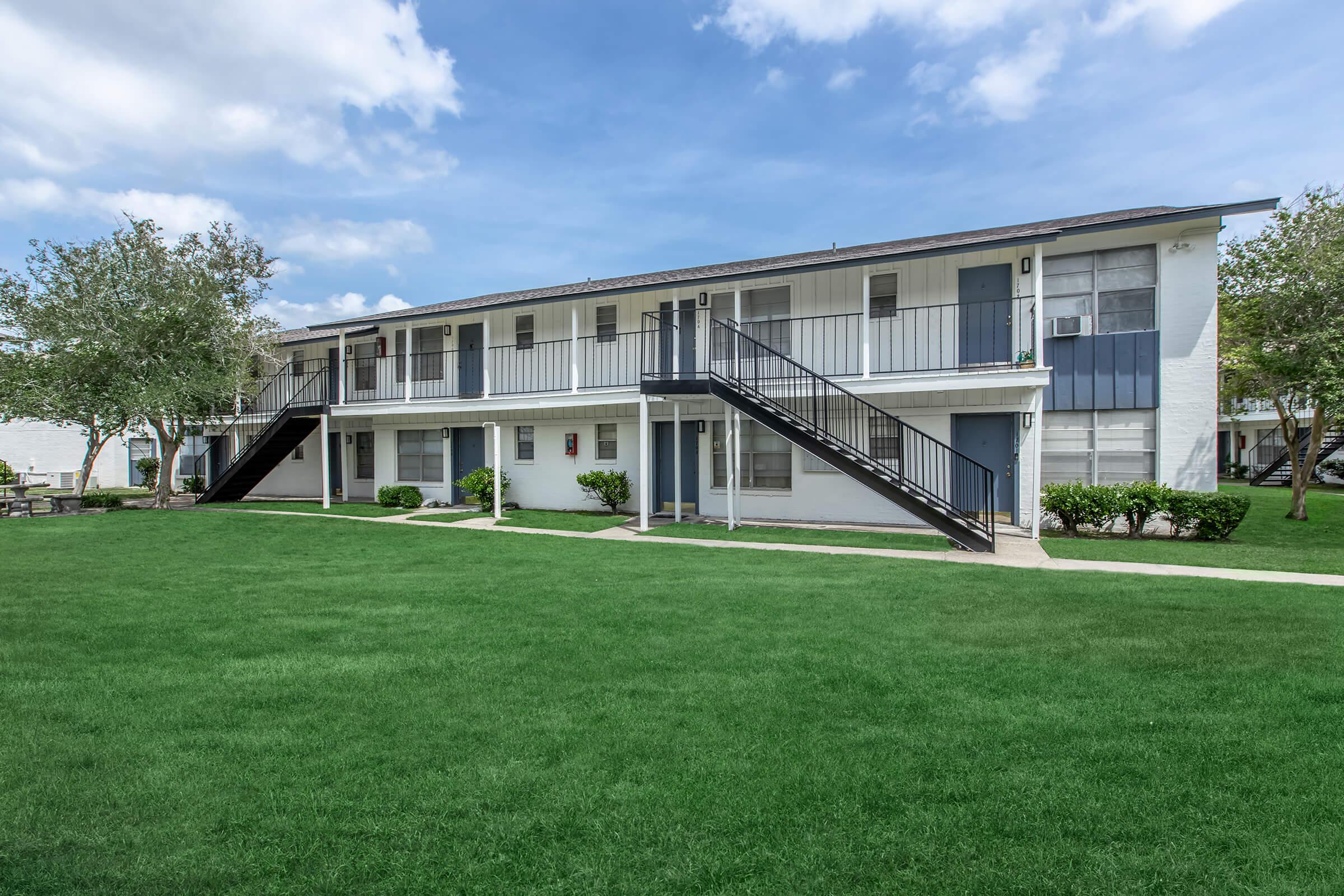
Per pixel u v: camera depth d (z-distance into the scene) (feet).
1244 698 12.57
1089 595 21.17
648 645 16.11
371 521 44.42
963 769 9.89
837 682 13.52
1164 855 7.87
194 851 7.98
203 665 14.69
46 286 50.08
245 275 56.08
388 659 15.10
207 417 59.11
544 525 42.01
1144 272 37.60
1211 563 27.50
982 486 39.86
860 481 34.24
